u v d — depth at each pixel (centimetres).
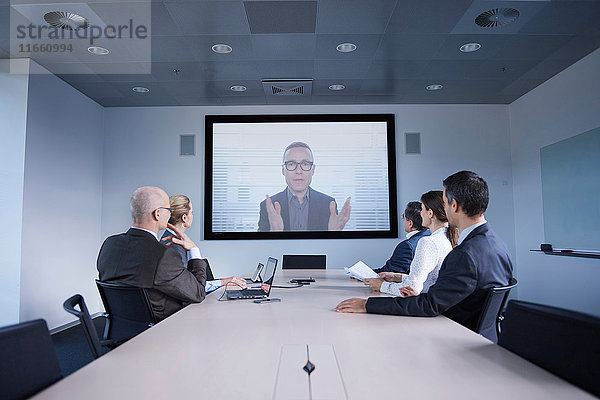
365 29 374
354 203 593
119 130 601
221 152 598
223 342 128
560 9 343
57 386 90
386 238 588
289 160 598
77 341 420
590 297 432
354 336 135
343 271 402
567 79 471
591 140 432
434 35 387
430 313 162
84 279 539
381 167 596
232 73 479
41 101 455
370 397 84
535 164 536
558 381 91
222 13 344
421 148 598
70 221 511
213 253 588
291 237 590
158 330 145
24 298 422
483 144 598
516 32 383
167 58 436
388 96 568
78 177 531
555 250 492
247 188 595
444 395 84
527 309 113
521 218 570
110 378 95
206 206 590
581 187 447
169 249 208
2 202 423
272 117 599
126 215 590
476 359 108
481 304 170
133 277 198
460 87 532
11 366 88
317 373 99
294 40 395
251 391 87
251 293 238
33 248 439
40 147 453
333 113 603
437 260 212
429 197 246
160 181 596
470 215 181
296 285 284
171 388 89
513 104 591
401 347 121
